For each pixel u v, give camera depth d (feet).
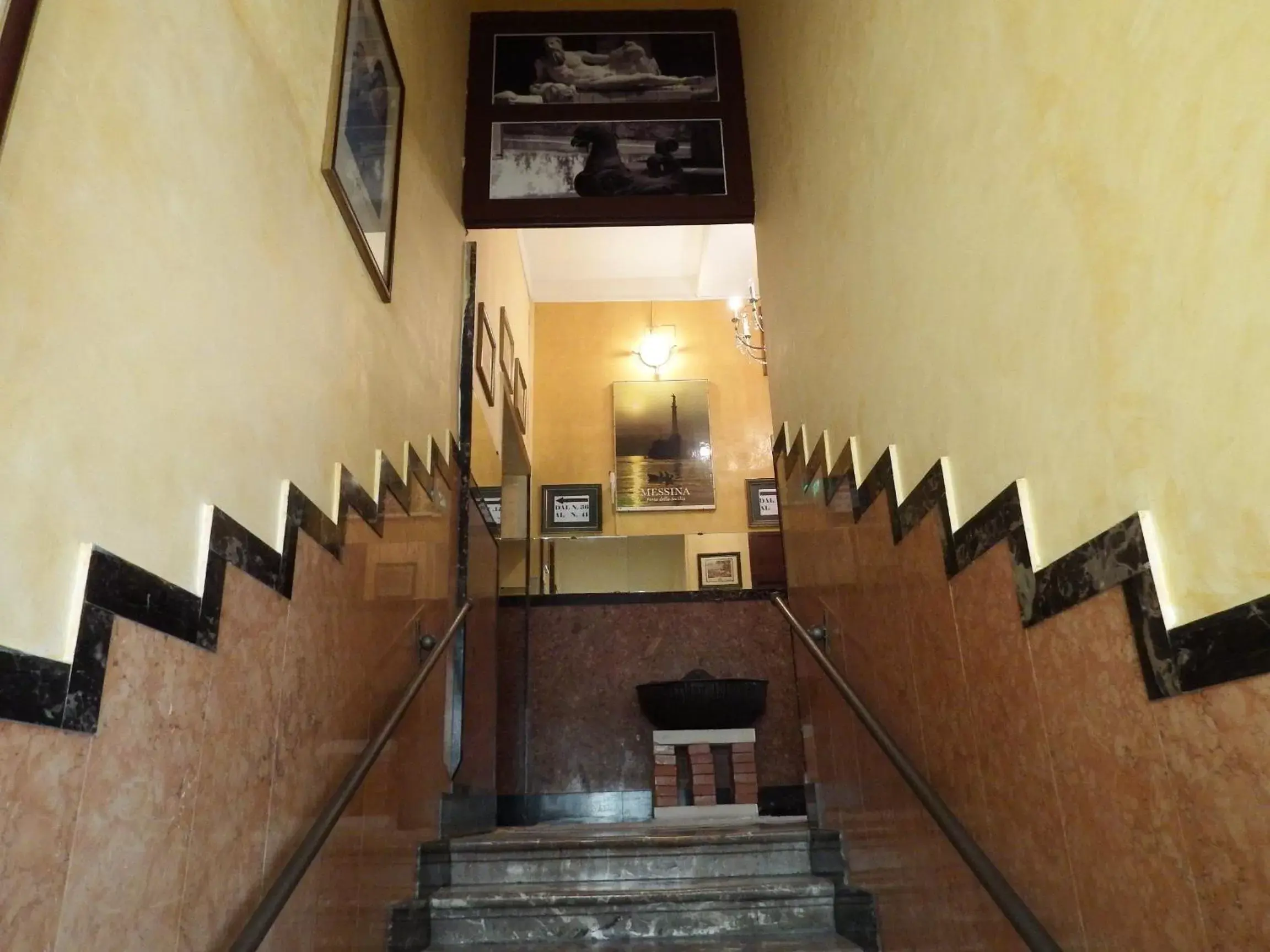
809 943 9.48
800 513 11.78
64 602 3.99
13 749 3.59
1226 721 3.91
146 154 4.91
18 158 3.84
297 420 7.04
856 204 9.30
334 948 7.33
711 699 17.39
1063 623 5.25
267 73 6.78
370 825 8.39
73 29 4.32
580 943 9.91
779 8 13.32
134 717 4.50
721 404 28.19
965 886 6.77
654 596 19.69
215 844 5.36
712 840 11.43
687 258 28.50
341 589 7.78
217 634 5.45
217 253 5.75
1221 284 3.85
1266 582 3.64
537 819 17.97
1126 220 4.54
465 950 9.70
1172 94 4.18
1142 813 4.55
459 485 13.65
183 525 5.15
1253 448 3.68
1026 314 5.62
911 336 7.70
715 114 16.51
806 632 10.65
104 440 4.37
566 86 16.71
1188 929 4.19
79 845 4.01
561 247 27.66
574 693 18.95
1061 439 5.23
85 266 4.28
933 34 7.18
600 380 28.50
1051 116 5.29
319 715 7.16
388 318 9.95
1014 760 5.95
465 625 13.33
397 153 10.55
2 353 3.66
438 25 14.02
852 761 9.70
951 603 6.87
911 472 7.72
